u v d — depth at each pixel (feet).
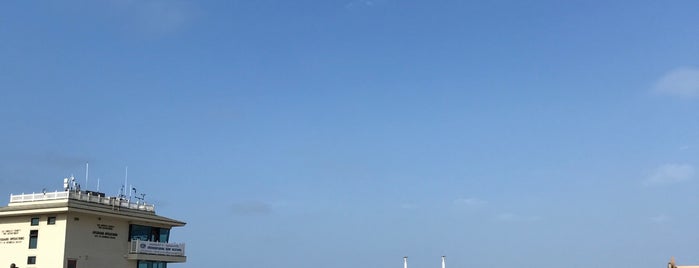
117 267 226.99
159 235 248.93
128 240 233.35
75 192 220.02
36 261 215.10
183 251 250.98
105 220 225.76
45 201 219.82
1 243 224.53
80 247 215.72
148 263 238.27
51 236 214.69
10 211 221.25
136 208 241.14
